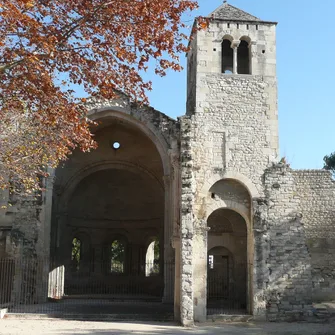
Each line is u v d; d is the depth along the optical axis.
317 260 27.89
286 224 23.78
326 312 22.91
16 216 26.20
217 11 26.50
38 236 25.97
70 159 32.41
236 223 28.59
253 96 25.14
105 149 33.06
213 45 25.62
